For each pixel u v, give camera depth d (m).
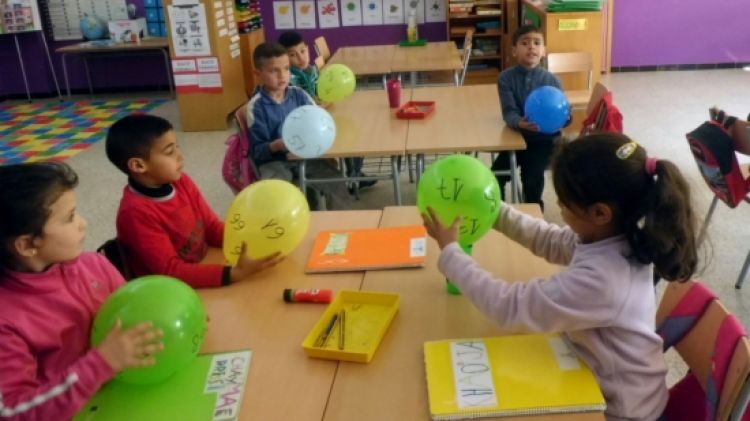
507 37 6.66
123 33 7.09
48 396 1.05
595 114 2.98
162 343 1.12
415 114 3.19
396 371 1.20
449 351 1.22
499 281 1.24
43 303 1.22
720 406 1.13
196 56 5.54
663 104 5.62
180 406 1.14
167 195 1.73
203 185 4.29
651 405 1.16
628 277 1.13
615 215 1.11
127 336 1.09
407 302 1.43
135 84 7.66
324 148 2.64
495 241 1.68
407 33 7.18
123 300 1.17
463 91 3.78
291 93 3.13
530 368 1.15
